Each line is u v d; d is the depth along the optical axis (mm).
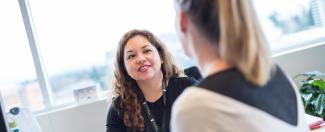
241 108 562
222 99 561
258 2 2938
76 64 2650
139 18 2715
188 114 563
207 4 569
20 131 2145
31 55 2521
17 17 2500
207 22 575
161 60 1909
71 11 2613
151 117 1826
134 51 1853
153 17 2730
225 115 552
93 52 2666
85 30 2643
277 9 3002
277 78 659
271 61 610
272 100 611
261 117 576
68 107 2500
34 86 2541
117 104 1917
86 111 2498
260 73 578
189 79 1876
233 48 561
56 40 2605
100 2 2648
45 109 2541
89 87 2512
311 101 2438
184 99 586
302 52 2889
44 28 2580
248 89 580
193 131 557
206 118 552
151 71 1818
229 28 553
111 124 1917
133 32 1931
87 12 2635
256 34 574
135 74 1826
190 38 626
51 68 2613
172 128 609
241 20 560
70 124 2486
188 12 599
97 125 2518
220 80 579
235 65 579
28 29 2496
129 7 2695
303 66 2896
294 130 631
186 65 2424
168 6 2736
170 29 2744
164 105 1830
